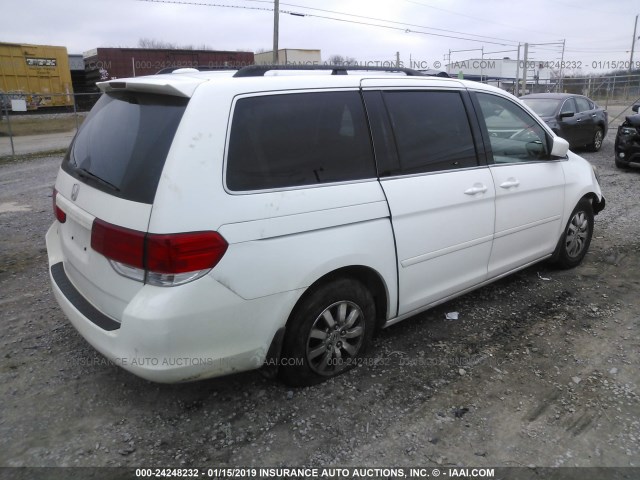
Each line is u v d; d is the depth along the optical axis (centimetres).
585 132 1347
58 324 389
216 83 262
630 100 3027
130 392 307
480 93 394
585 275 495
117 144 277
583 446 268
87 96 2527
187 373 253
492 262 404
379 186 312
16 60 2239
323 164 291
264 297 265
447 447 266
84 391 307
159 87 258
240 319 261
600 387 317
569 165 475
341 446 266
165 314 238
